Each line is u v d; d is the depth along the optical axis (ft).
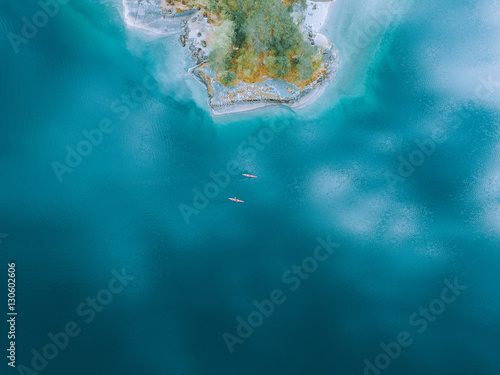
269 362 225.76
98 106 290.35
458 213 267.59
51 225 255.91
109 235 256.93
